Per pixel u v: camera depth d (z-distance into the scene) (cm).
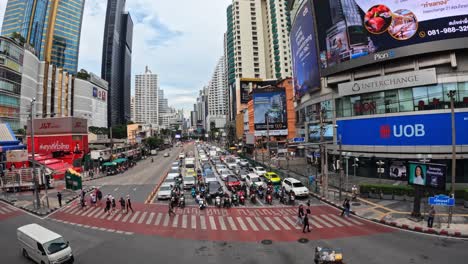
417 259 1301
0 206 2658
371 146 3400
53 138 4931
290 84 7162
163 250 1489
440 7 2902
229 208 2411
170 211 2197
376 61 3253
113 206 2411
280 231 1770
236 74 12631
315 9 4081
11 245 1633
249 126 8675
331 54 3781
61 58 14212
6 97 6281
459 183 2841
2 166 4406
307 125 5050
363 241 1559
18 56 6794
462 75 2872
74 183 3262
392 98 3238
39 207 2473
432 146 2931
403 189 2445
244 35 12669
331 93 4078
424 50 2947
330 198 2641
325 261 1205
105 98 13425
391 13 3166
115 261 1359
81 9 15300
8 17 13588
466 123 2814
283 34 11650
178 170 4372
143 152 8512
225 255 1403
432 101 2964
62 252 1291
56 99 9394
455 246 1459
